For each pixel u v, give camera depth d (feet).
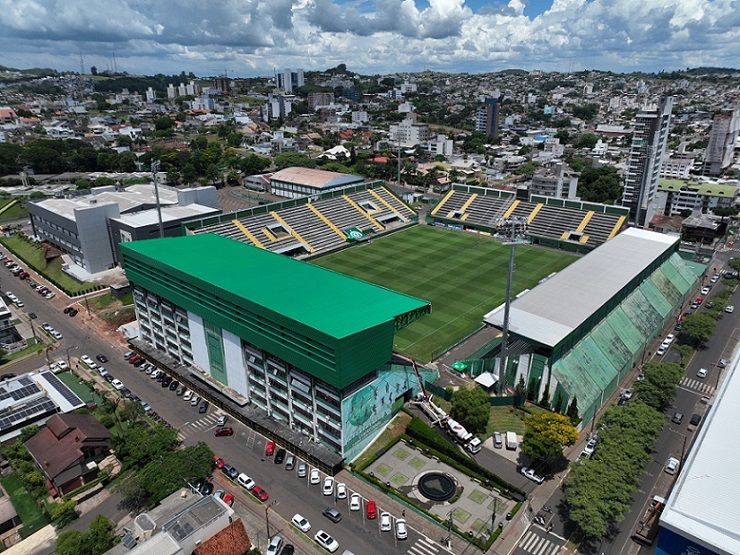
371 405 326.03
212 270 388.57
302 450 318.86
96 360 438.81
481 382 384.06
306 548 260.21
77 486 303.07
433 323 493.77
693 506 218.18
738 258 613.52
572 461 316.60
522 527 271.08
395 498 290.97
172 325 417.28
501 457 323.16
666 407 371.56
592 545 260.21
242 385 367.25
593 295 425.28
